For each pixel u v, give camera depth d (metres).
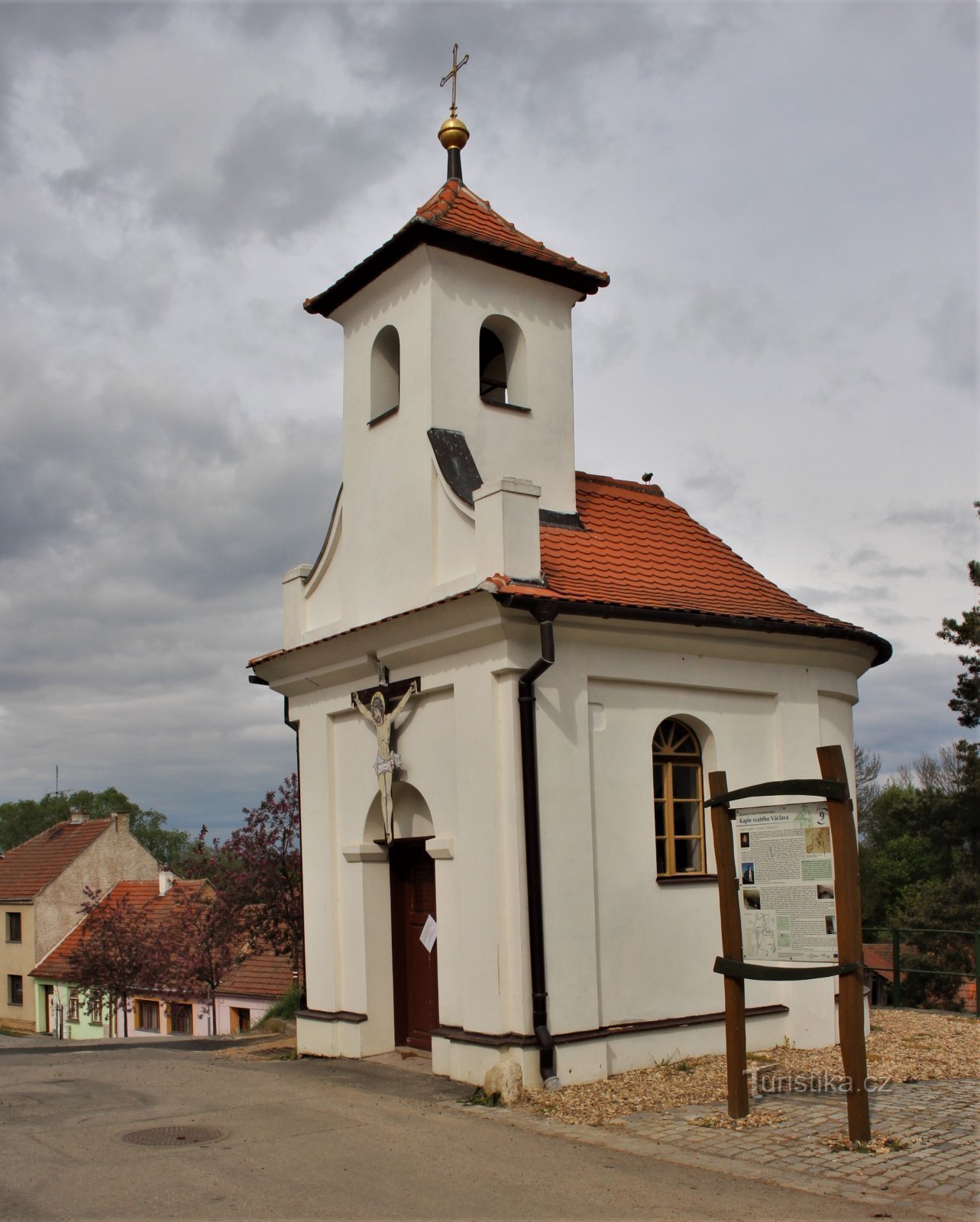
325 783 14.28
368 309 14.52
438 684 12.25
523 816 11.25
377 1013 13.52
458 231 13.37
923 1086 10.88
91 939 34.38
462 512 12.48
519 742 11.35
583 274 14.45
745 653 13.11
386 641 12.83
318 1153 8.73
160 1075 12.31
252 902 21.72
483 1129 9.51
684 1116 9.71
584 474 15.30
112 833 46.19
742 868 9.46
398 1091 11.17
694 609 12.56
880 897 48.31
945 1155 8.35
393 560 13.48
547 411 14.22
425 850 13.48
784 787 9.16
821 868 8.97
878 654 14.54
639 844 12.20
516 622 11.36
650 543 14.28
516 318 14.14
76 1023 41.00
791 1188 7.65
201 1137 9.27
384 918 13.75
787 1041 12.96
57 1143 9.06
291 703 15.08
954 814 33.56
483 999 11.34
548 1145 8.93
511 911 11.14
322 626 14.78
